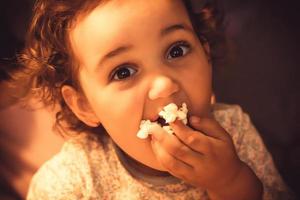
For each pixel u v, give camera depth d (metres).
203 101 0.37
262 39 0.66
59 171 0.45
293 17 0.67
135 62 0.35
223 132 0.38
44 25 0.41
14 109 0.57
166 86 0.34
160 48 0.35
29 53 0.44
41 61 0.43
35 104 0.56
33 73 0.45
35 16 0.43
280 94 0.64
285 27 0.66
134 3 0.35
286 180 0.60
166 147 0.36
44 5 0.41
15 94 0.56
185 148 0.36
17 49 0.54
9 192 0.56
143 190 0.44
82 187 0.44
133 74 0.36
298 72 0.64
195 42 0.37
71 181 0.44
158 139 0.36
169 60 0.36
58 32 0.40
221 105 0.51
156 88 0.35
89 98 0.39
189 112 0.37
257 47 0.66
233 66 0.65
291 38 0.66
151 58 0.35
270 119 0.63
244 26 0.67
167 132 0.36
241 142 0.49
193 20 0.46
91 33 0.36
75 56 0.39
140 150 0.38
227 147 0.38
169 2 0.36
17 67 0.51
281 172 0.60
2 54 0.56
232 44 0.62
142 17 0.35
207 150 0.37
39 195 0.45
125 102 0.36
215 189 0.39
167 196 0.44
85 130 0.47
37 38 0.43
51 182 0.45
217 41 0.56
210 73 0.39
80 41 0.37
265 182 0.48
